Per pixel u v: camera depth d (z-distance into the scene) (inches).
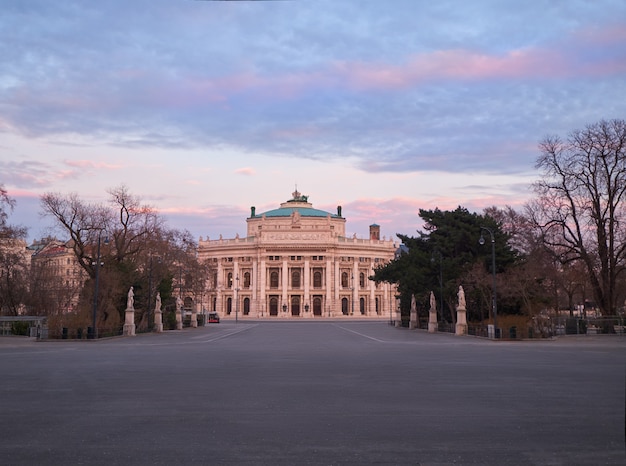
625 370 962.7
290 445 439.5
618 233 2428.6
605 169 2378.2
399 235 3403.1
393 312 7632.9
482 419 538.3
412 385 773.9
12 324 2551.7
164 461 394.9
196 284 3996.1
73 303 3339.1
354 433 479.5
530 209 2519.7
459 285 2768.2
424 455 410.3
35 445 440.1
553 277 2591.0
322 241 7268.7
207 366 1055.0
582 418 541.0
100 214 2731.3
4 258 2965.1
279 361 1167.0
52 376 887.7
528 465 385.4
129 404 622.2
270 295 7347.4
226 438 462.3
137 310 3149.6
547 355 1326.3
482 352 1440.7
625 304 3417.8
